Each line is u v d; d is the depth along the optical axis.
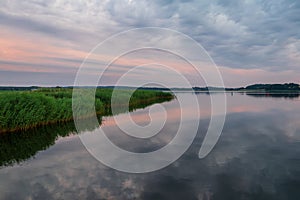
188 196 6.21
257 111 26.31
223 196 6.20
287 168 8.12
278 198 6.06
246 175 7.57
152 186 6.84
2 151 10.80
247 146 11.16
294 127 16.16
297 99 50.91
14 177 7.62
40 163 9.01
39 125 16.91
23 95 16.56
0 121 13.91
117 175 7.71
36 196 6.31
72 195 6.34
